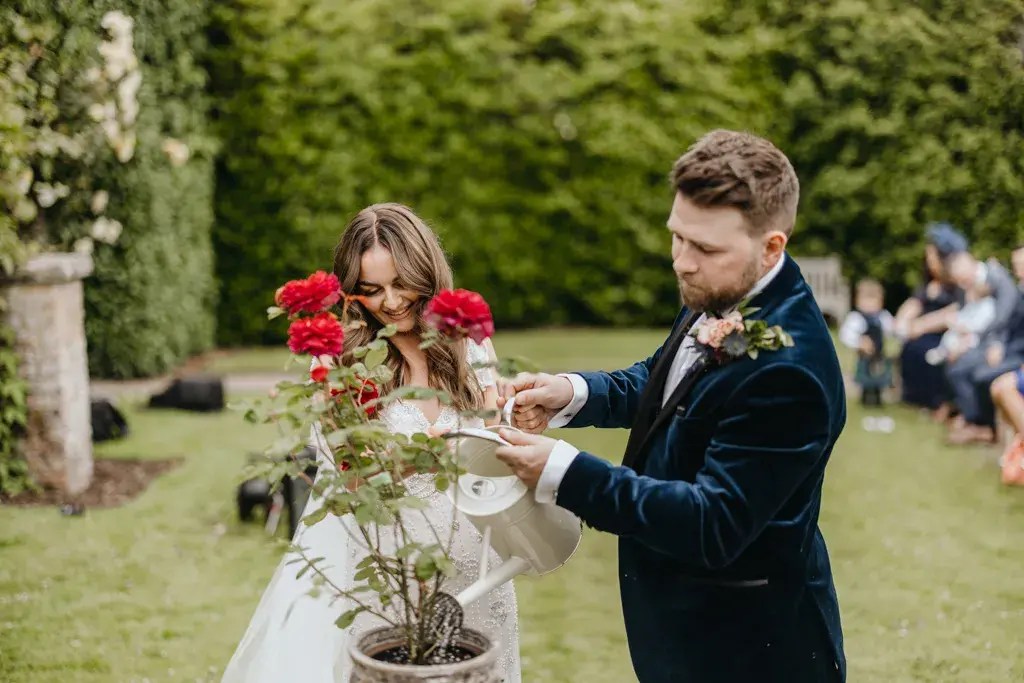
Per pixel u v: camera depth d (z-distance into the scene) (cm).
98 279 888
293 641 235
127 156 640
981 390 689
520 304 1195
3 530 497
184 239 987
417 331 246
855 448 691
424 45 1121
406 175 1134
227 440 698
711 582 184
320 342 175
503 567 192
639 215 1193
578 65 1170
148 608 405
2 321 545
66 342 559
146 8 774
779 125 1107
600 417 221
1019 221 688
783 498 170
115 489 575
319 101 1095
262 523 520
